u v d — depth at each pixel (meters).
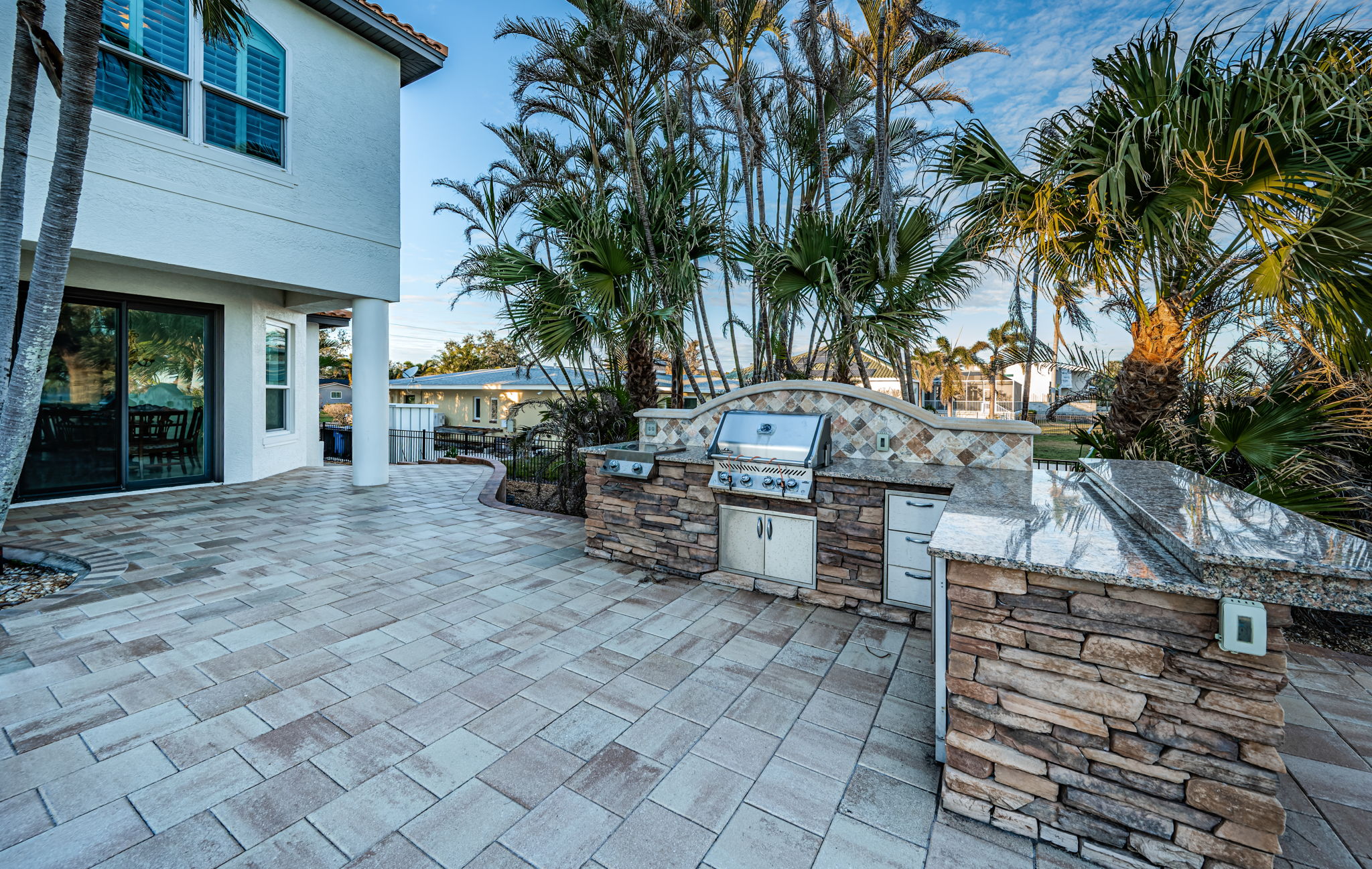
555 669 2.64
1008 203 3.57
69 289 5.95
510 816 1.71
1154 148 2.92
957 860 1.56
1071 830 1.56
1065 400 4.97
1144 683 1.46
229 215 5.80
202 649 2.79
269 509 6.02
